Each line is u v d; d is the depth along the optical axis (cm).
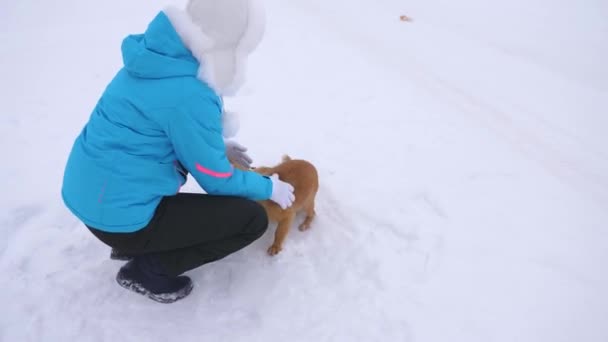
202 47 138
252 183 172
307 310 196
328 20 564
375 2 643
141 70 137
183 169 168
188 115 140
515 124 366
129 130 142
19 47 420
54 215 233
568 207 274
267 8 579
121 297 194
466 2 651
